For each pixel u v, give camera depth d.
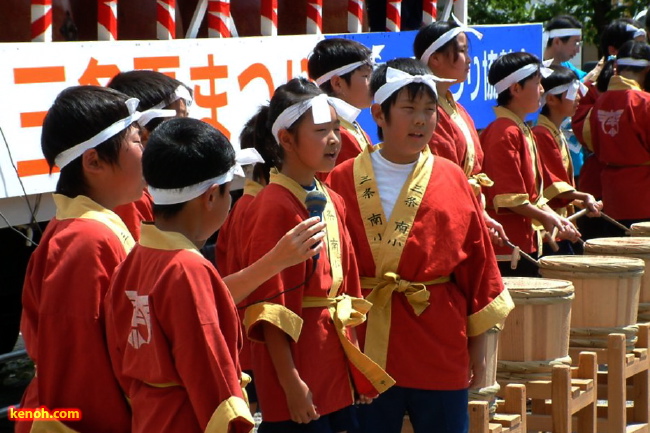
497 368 11.03
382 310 8.92
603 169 18.19
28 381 13.54
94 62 10.48
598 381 12.38
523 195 13.43
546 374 10.95
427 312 8.84
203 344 5.97
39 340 6.38
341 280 8.16
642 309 13.67
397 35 15.66
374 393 8.20
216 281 6.19
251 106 12.59
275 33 13.72
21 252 12.03
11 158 9.60
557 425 10.73
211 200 6.36
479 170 12.66
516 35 19.33
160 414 6.10
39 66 9.88
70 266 6.37
